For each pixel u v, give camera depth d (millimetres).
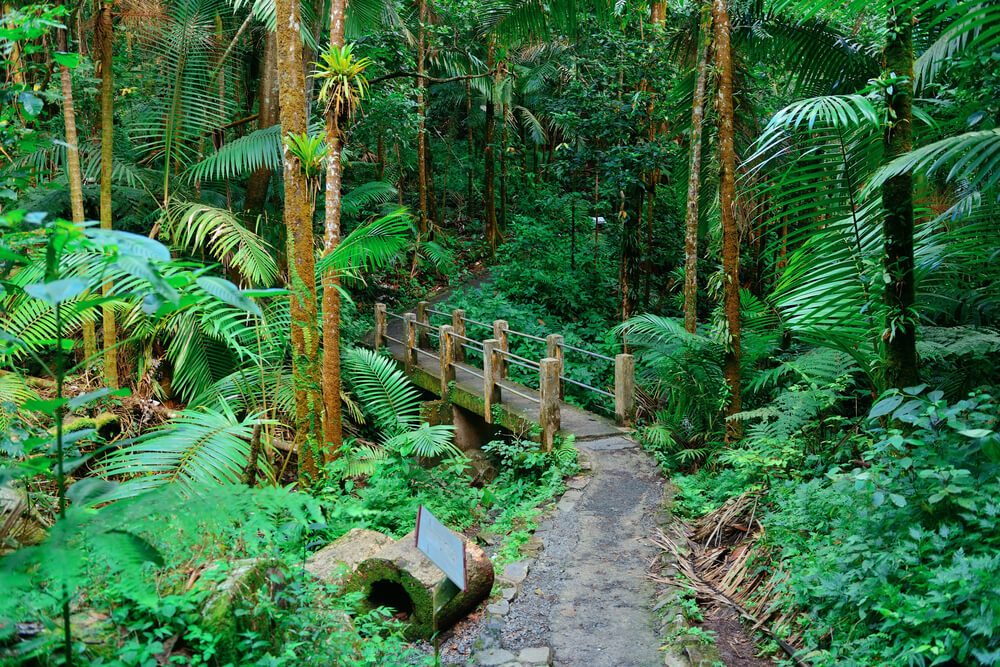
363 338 11727
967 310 5363
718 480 5395
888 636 2818
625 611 3893
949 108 5109
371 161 16172
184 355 6566
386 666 3045
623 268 11016
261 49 12273
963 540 2920
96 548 1692
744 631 3578
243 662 2469
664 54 9898
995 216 4070
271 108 9492
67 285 1409
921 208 4391
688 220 7766
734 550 4344
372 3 10516
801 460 4926
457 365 8820
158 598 2443
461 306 12719
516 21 9000
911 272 3664
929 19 4477
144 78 8117
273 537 3514
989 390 4359
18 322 5691
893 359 3775
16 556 1489
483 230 19828
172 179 8617
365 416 8484
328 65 5812
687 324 7797
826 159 3949
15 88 3131
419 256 14859
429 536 2645
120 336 7426
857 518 3430
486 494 5836
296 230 4996
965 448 3119
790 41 7551
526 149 22422
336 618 3176
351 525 4762
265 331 5559
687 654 3377
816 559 3523
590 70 10680
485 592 3971
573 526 5074
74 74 7398
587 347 11141
